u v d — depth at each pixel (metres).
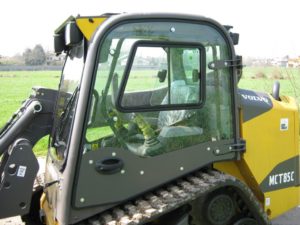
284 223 5.30
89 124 3.27
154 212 3.18
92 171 3.27
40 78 26.52
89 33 3.36
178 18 3.49
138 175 3.41
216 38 3.66
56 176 3.58
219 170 3.91
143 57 3.41
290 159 4.36
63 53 4.09
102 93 3.29
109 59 3.29
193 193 3.36
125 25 3.31
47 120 4.20
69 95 3.73
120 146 3.36
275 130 4.17
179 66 3.57
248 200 3.75
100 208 3.31
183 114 3.59
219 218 3.79
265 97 4.23
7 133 3.98
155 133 3.48
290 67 13.04
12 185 3.64
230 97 3.77
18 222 5.45
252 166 3.99
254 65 13.71
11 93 23.45
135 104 3.42
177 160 3.55
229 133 3.77
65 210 3.21
